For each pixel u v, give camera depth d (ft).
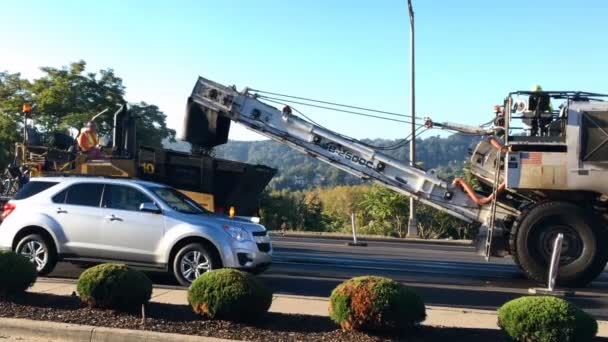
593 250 37.50
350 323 22.27
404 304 21.95
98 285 24.88
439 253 61.62
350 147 47.01
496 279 42.16
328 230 99.19
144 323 23.39
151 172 48.32
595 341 22.08
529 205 39.96
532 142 38.63
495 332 23.53
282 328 23.44
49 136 65.21
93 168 48.85
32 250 36.29
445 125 45.42
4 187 55.72
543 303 20.81
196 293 24.00
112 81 119.34
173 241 34.40
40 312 24.67
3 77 114.01
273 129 48.19
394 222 92.58
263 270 36.11
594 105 37.73
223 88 48.62
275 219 99.71
